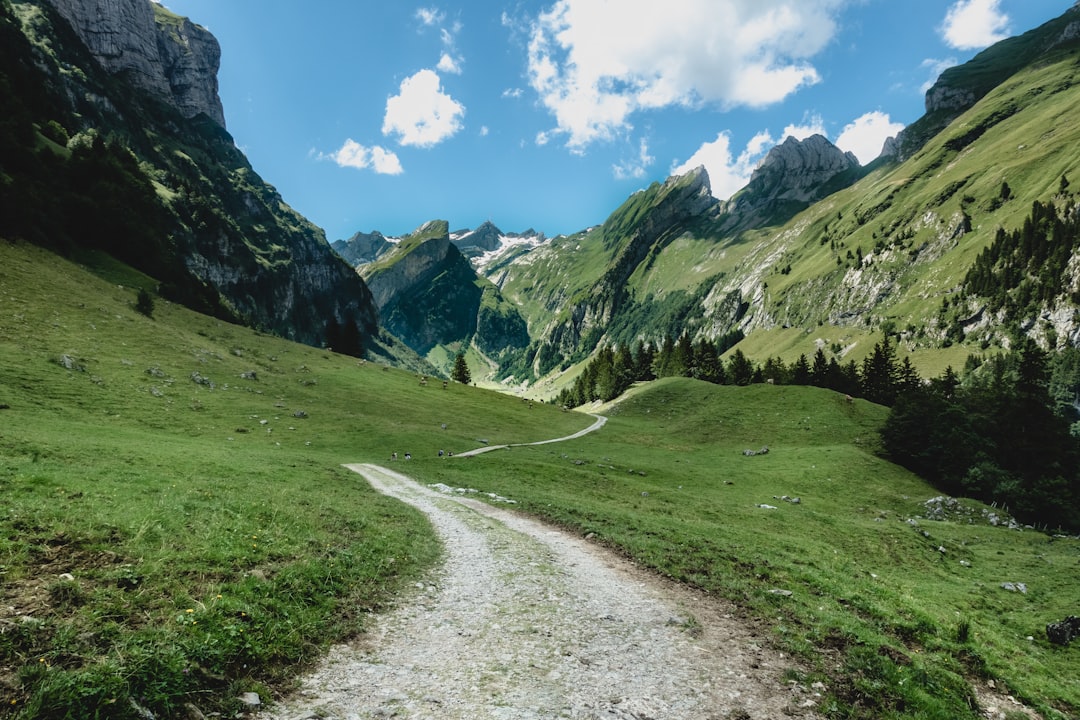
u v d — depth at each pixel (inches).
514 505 1473.9
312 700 389.7
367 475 1863.9
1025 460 3892.7
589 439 4087.1
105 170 5359.3
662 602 719.1
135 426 2007.9
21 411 1734.7
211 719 342.0
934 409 3735.2
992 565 1905.8
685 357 7347.4
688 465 3186.5
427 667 470.6
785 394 4992.6
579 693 447.5
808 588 820.6
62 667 332.5
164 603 446.6
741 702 455.2
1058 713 551.2
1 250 3154.5
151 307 3609.7
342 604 577.0
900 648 601.3
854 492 2972.4
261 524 786.2
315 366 4254.4
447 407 4210.1
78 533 532.4
